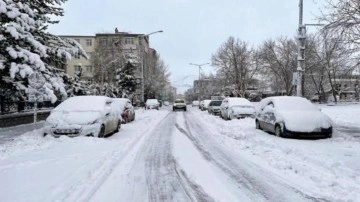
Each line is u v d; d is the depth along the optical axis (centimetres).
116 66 4662
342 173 811
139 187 721
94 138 1347
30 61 1491
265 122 1697
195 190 703
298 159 991
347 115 2778
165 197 658
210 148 1223
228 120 2577
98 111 1478
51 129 1391
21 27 1504
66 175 793
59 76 2002
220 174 834
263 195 668
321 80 6138
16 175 787
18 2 1627
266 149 1170
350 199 632
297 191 692
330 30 1575
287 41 5903
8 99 1895
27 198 627
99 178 778
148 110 4519
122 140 1399
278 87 6962
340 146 1231
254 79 6875
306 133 1429
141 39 6244
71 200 620
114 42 5169
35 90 1691
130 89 4922
